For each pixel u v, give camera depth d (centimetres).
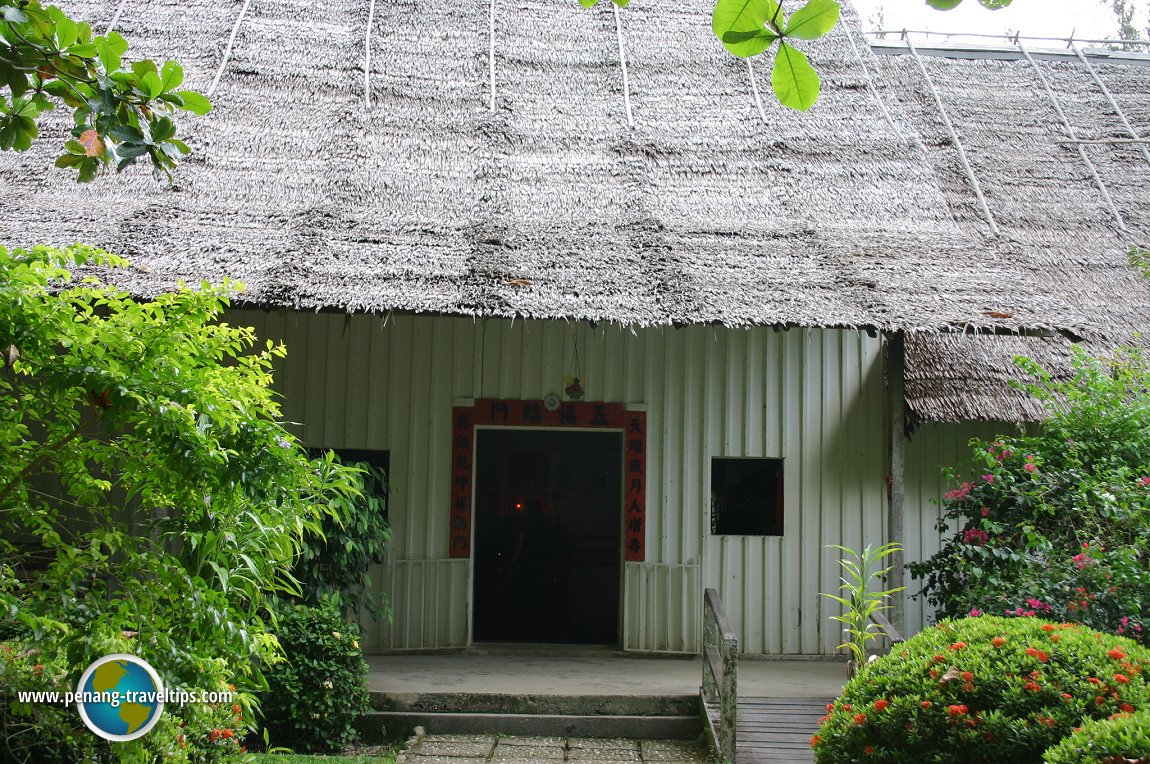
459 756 698
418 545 938
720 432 963
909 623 938
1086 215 1048
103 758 423
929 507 962
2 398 467
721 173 1001
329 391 944
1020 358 827
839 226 925
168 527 437
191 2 1191
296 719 704
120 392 383
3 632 456
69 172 908
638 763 692
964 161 1097
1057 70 1301
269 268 746
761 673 883
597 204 927
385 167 964
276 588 522
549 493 1010
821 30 261
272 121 1020
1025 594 662
